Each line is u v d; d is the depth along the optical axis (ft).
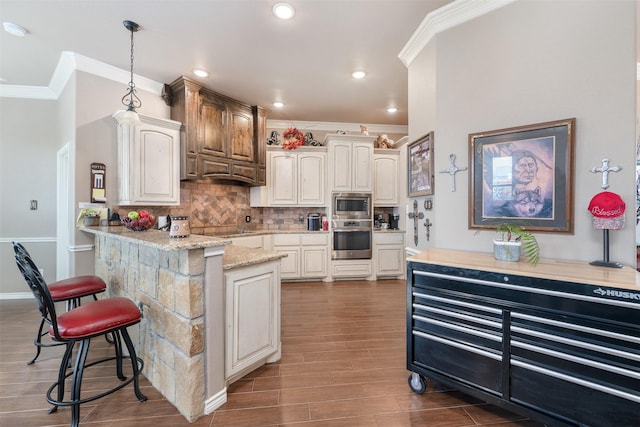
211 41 8.30
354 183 14.88
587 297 3.97
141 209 10.78
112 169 9.97
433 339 5.46
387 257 15.24
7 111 11.36
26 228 11.57
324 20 7.34
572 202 5.41
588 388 4.03
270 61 9.45
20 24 7.50
